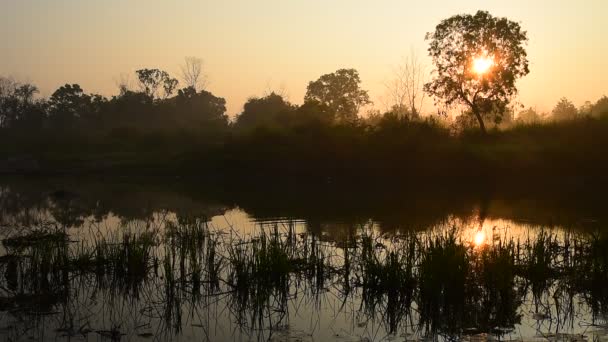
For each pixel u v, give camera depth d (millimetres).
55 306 9430
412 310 9047
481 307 8984
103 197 28000
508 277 9461
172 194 29359
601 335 7660
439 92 42719
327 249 13281
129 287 10516
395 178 37656
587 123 38531
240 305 9383
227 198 26656
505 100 41625
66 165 50531
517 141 39562
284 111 55406
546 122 43281
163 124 71000
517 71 40906
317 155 42938
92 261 11945
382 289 9695
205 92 86125
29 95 88625
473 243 13203
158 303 9531
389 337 7828
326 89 82625
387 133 42750
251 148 46281
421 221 17656
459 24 40906
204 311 9094
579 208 20906
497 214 19438
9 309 9281
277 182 37625
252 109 66438
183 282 10383
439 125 43312
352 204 23094
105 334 8070
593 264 10594
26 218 20016
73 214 21156
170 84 93000
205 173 44406
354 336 7891
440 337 7762
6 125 79625
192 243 12523
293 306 9305
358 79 82625
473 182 34125
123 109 77250
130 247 11539
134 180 41000
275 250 10477
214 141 54125
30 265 11195
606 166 32969
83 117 79188
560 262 11477
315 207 22047
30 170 49469
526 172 34656
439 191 29516
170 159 49188
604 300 9266
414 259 10891
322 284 10594
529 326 8109
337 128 45688
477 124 45938
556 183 32250
